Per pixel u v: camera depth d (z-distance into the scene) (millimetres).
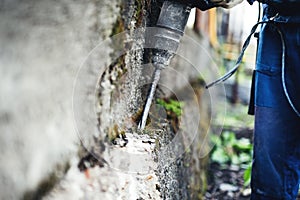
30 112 626
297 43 1323
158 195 1064
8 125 565
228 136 3057
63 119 747
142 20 1210
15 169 563
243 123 3531
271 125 1415
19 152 580
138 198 942
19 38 638
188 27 2369
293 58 1340
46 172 669
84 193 765
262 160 1450
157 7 1328
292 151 1438
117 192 857
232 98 3891
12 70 595
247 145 2977
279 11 1352
